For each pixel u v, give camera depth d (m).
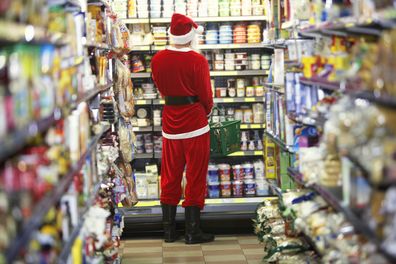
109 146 5.52
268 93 6.39
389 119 2.78
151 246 6.78
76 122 3.67
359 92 3.12
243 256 6.27
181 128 6.70
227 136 7.21
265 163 6.90
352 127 3.08
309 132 4.75
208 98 6.67
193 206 6.79
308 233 4.21
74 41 3.96
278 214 5.78
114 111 5.93
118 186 5.99
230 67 7.62
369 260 2.83
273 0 5.84
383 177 2.64
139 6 7.46
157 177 7.46
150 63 7.49
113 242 5.20
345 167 3.44
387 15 2.84
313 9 4.41
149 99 7.54
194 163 6.73
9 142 2.21
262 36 7.61
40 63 2.98
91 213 4.15
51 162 3.05
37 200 2.72
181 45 6.63
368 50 3.13
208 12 7.51
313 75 4.40
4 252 2.23
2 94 2.35
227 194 7.43
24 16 2.58
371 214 2.84
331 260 3.54
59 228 3.30
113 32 6.04
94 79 4.91
